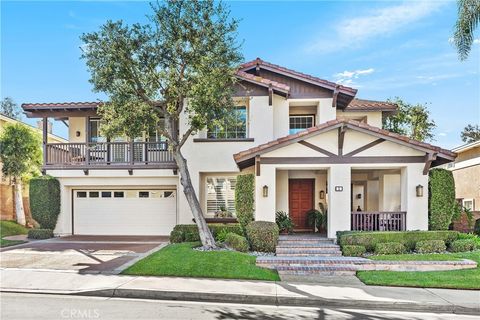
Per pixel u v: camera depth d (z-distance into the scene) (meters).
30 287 8.66
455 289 8.63
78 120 19.03
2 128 21.81
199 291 8.20
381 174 16.45
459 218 15.34
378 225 13.62
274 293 8.14
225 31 12.27
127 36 11.92
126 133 12.67
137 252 13.05
